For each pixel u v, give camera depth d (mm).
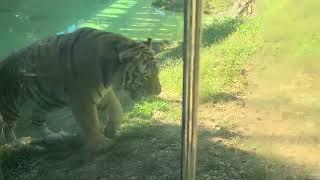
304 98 6113
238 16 9234
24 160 4465
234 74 6688
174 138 4551
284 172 4387
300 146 4895
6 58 4801
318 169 4473
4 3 4848
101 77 4523
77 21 5062
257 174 4273
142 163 4305
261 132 5102
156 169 4211
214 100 5836
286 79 6691
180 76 5137
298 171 4449
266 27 8398
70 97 4617
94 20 5199
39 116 4754
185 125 3227
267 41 7953
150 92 4707
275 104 5930
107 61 4496
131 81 4586
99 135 4602
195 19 2990
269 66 7109
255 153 4641
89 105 4578
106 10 5312
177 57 5297
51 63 4594
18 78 4715
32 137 4734
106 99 4633
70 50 4547
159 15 5586
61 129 4727
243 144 4828
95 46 4504
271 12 8922
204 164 4336
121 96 4723
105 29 5320
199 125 4875
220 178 4156
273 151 4723
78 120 4625
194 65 3096
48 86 4648
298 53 7516
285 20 8625
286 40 8016
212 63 6645
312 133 5141
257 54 7484
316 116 5551
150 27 5566
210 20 8570
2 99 4730
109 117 4668
